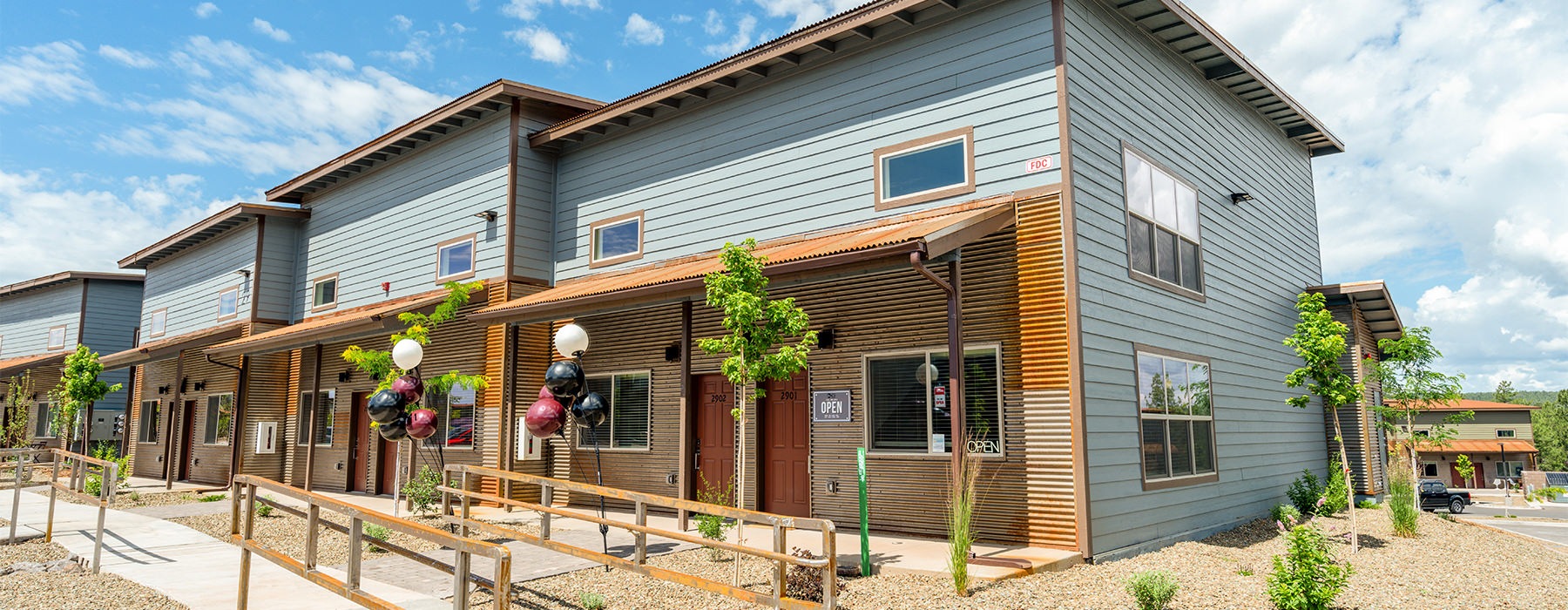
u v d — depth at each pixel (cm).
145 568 855
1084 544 871
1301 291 1631
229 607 690
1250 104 1489
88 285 2872
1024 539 924
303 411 1838
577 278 1442
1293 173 1675
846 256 841
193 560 900
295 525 1161
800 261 873
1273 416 1407
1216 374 1227
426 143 1650
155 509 1345
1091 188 970
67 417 2183
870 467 1046
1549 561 1163
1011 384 954
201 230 2120
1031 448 920
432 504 1312
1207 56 1262
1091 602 708
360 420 1711
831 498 1075
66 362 2188
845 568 798
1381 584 859
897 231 934
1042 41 973
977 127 1013
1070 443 894
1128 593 734
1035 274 938
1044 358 920
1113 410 955
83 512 1297
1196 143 1270
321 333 1462
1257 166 1495
